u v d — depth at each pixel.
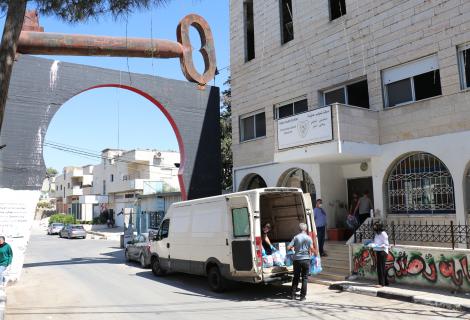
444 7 12.88
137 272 15.83
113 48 13.81
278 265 10.65
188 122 19.16
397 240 13.59
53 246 29.86
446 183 12.86
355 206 15.76
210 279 11.61
